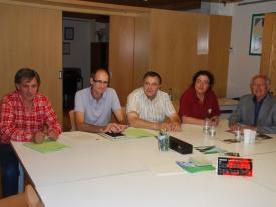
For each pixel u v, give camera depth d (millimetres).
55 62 4453
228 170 1778
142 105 3090
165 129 2797
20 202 1342
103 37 8133
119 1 4500
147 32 4547
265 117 3131
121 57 4988
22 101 2564
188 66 4801
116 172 1774
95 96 2949
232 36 5156
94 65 7992
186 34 4715
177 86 4754
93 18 7910
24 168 1809
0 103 2605
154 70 4562
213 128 2723
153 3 4820
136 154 2111
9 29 4125
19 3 4129
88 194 1487
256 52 4723
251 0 4758
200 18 4797
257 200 1477
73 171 1769
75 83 8242
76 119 2912
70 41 8898
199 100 3354
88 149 2189
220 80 5223
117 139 2465
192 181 1679
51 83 4461
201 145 2385
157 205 1401
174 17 4594
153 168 1848
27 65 4277
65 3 4141
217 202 1447
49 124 2639
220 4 5133
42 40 4336
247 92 4926
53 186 1562
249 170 1771
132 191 1535
